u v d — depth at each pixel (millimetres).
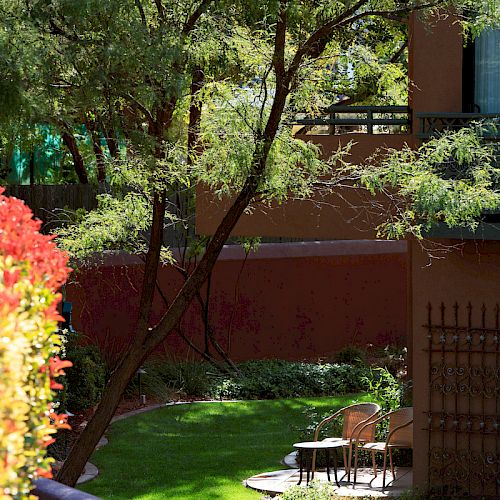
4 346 3127
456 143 10523
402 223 10773
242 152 10898
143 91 10695
